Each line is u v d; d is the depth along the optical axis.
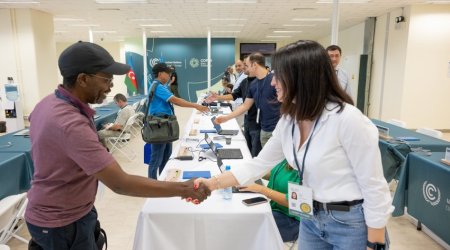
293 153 1.20
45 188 1.16
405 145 3.00
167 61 14.42
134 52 14.35
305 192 1.17
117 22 9.84
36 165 1.15
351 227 1.11
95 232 1.40
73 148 1.07
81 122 1.08
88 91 1.14
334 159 1.08
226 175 1.46
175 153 2.67
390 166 3.06
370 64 9.26
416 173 2.70
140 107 7.64
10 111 7.36
